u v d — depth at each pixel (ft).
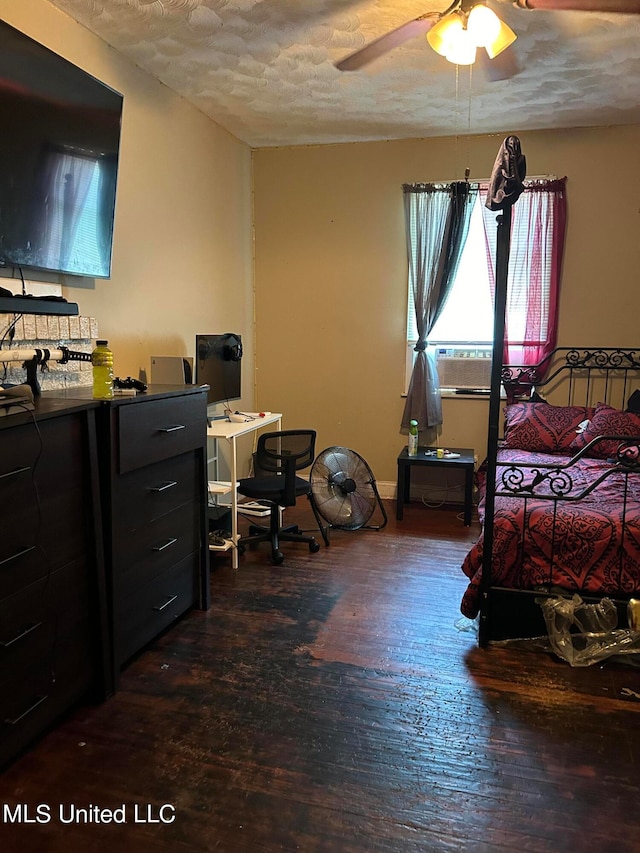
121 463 6.68
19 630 5.44
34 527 5.55
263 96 11.35
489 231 13.58
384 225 14.38
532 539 7.64
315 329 15.17
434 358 14.26
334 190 14.56
